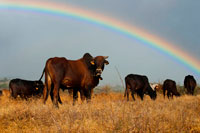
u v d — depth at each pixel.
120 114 10.34
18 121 11.68
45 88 17.75
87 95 20.11
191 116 10.81
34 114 12.55
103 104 13.53
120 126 9.04
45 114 12.34
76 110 12.25
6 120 11.98
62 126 9.62
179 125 9.50
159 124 9.30
